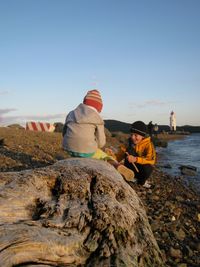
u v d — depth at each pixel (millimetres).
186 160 6070
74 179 1294
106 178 1347
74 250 1044
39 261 972
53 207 1161
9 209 1114
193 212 2291
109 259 1064
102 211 1166
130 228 1198
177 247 1640
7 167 2713
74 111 1964
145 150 2357
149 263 1161
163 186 3016
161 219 1979
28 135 6008
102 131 1959
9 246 944
